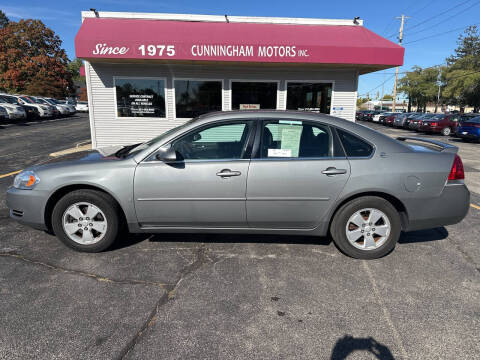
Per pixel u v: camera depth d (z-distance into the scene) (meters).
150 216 3.38
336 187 3.28
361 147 3.37
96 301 2.67
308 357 2.13
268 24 8.66
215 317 2.51
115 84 8.69
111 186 3.28
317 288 2.91
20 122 21.67
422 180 3.30
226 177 3.27
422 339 2.31
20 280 2.95
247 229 3.48
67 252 3.51
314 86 9.05
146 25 8.12
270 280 3.03
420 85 53.75
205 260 3.39
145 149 3.38
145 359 2.09
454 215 3.41
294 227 3.46
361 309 2.63
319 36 8.11
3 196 5.48
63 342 2.21
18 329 2.33
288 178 3.27
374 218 3.37
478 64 43.38
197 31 8.02
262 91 9.03
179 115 8.98
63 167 3.39
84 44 7.39
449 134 20.56
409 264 3.38
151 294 2.78
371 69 9.11
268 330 2.38
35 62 41.78
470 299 2.79
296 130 3.38
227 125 3.39
